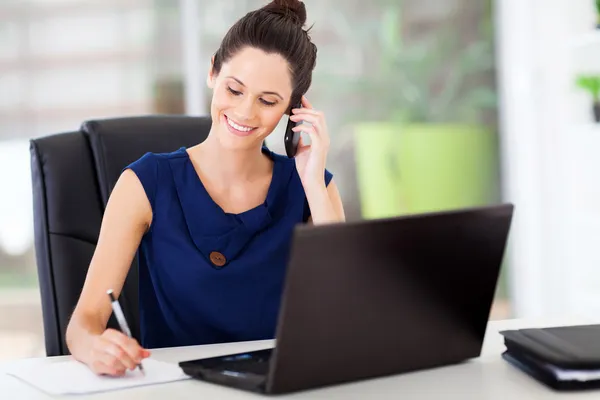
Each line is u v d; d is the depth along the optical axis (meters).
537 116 3.85
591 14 3.60
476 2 4.16
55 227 1.67
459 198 4.20
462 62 4.17
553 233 3.83
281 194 1.64
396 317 1.09
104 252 1.47
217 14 3.83
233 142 1.50
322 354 1.04
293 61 1.49
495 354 1.25
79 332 1.31
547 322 1.49
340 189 4.07
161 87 3.79
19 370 1.22
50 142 1.70
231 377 1.08
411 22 4.12
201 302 1.54
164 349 1.34
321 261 0.98
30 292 3.70
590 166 3.51
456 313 1.15
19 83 3.65
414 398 1.03
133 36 3.75
